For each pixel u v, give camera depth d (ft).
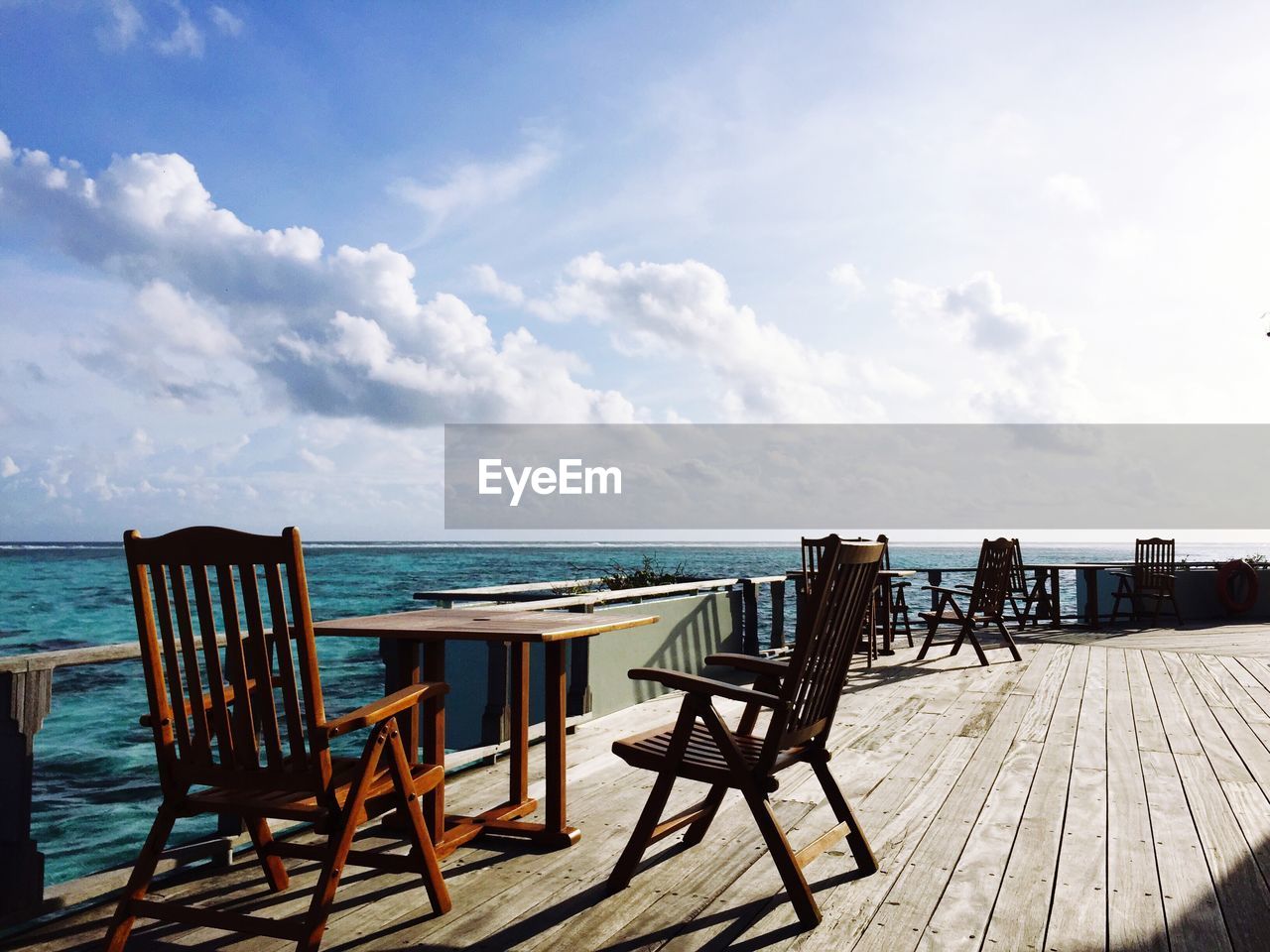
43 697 7.68
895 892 8.44
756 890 8.53
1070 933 7.51
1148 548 37.50
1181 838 10.07
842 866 9.18
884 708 18.45
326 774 6.75
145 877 7.06
